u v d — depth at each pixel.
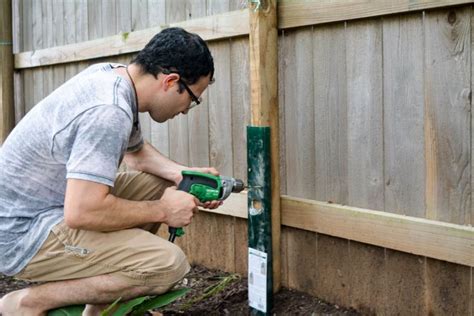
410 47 2.30
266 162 2.72
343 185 2.61
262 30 2.68
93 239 2.18
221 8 3.04
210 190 2.36
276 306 2.78
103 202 2.03
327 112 2.63
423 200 2.32
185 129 3.35
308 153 2.73
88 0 3.90
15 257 2.22
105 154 2.01
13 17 4.66
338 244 2.66
